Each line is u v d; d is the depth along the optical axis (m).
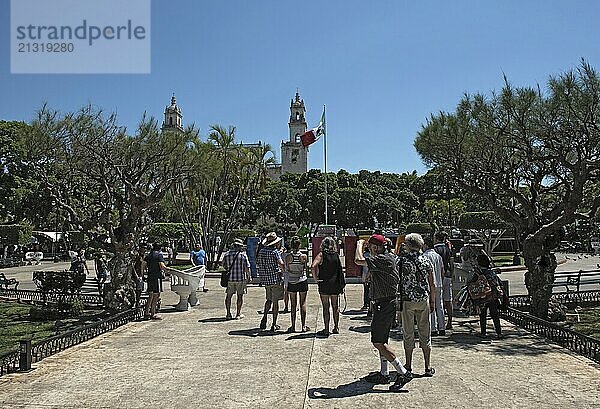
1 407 5.95
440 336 9.96
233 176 31.09
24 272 31.44
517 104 11.41
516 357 8.20
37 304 16.47
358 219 72.69
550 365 7.68
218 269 30.25
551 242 12.67
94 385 6.83
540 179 13.27
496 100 11.98
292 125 114.62
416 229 49.06
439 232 11.09
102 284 16.47
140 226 13.95
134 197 13.64
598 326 12.06
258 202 71.56
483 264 10.23
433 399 6.10
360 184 77.81
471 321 11.78
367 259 6.87
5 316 14.62
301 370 7.48
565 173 13.36
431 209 56.75
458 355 8.34
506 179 13.57
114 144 13.81
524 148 12.44
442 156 13.65
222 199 32.19
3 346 10.57
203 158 16.14
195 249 30.55
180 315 13.02
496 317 9.97
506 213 13.52
